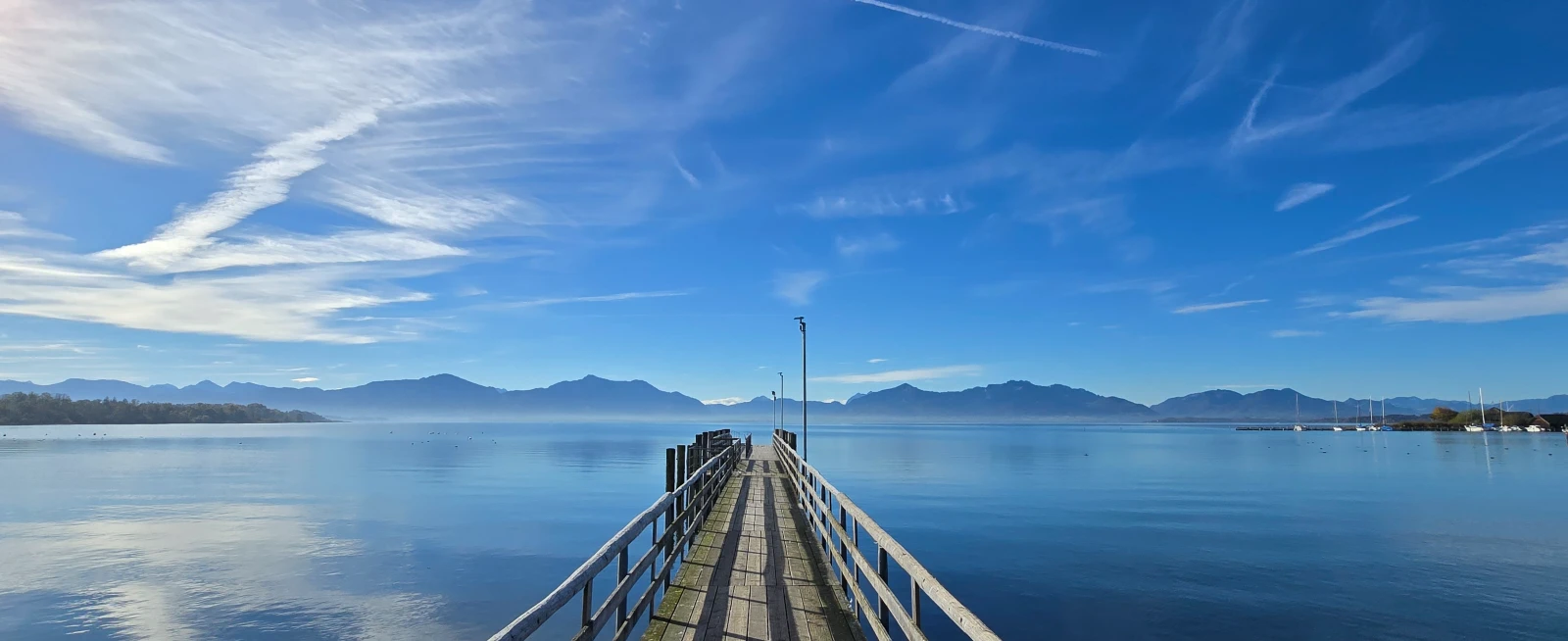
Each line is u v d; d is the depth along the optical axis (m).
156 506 41.94
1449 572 24.38
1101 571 23.80
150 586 21.70
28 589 21.38
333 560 25.53
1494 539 31.06
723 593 10.38
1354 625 18.27
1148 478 62.31
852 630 8.69
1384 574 23.91
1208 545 28.80
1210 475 66.25
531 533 31.20
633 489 50.75
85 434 171.88
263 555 26.50
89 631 17.50
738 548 13.62
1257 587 21.94
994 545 28.20
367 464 80.06
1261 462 88.06
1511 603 20.45
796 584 10.88
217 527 33.28
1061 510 39.38
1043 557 26.06
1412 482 59.34
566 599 5.05
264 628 17.56
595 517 36.47
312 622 18.02
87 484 55.44
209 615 18.72
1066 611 19.27
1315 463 86.12
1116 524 33.84
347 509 39.97
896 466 76.00
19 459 85.56
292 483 55.97
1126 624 18.12
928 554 26.42
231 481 57.81
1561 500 46.41
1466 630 18.02
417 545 28.36
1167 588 21.67
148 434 179.00
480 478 60.38
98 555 26.78
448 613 18.88
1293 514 38.81
